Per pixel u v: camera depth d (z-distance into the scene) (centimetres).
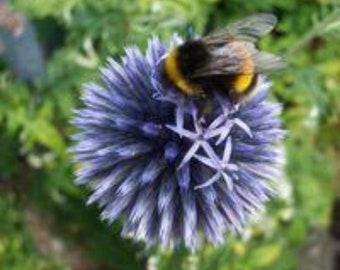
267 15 9
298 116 16
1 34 15
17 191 17
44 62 16
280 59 9
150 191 11
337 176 17
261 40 15
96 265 17
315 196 16
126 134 11
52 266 16
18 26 14
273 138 11
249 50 9
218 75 9
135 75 11
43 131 15
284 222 16
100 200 11
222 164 10
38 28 15
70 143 15
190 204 11
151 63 11
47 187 16
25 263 16
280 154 11
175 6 15
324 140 17
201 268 14
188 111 10
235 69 9
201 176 11
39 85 15
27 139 15
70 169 15
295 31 16
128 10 14
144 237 11
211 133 10
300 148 16
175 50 9
